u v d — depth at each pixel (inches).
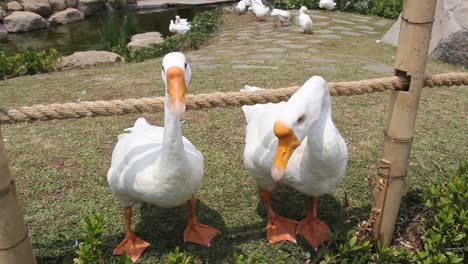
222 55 295.7
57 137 168.6
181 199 99.1
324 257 103.4
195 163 99.3
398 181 101.2
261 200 129.6
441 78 102.2
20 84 242.7
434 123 171.2
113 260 108.0
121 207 127.0
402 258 103.2
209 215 123.4
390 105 97.8
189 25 425.4
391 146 98.6
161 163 92.7
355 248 100.6
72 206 127.4
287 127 85.4
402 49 91.5
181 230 117.9
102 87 226.4
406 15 88.9
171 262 94.8
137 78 240.4
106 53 310.8
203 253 109.5
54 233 116.4
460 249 103.3
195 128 171.8
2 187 77.1
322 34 368.8
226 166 145.9
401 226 116.8
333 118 176.1
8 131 174.7
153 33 424.2
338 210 123.8
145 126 119.1
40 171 144.4
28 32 491.2
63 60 298.0
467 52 252.1
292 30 390.9
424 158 145.9
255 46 327.3
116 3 581.6
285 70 238.8
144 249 110.4
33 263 88.4
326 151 95.0
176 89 81.2
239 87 211.3
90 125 178.7
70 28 505.7
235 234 116.2
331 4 468.1
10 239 81.4
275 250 110.7
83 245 96.0
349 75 227.3
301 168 99.4
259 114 115.0
